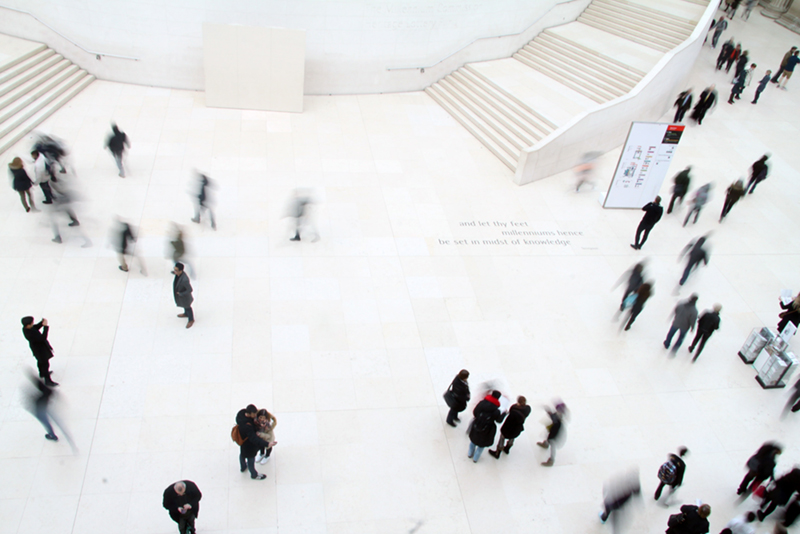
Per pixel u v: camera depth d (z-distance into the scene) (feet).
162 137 56.24
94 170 50.21
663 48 70.13
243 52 59.93
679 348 40.81
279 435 31.99
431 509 29.71
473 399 35.40
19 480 28.14
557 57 71.05
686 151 63.82
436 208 52.01
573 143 57.52
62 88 59.16
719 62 79.51
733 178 59.82
